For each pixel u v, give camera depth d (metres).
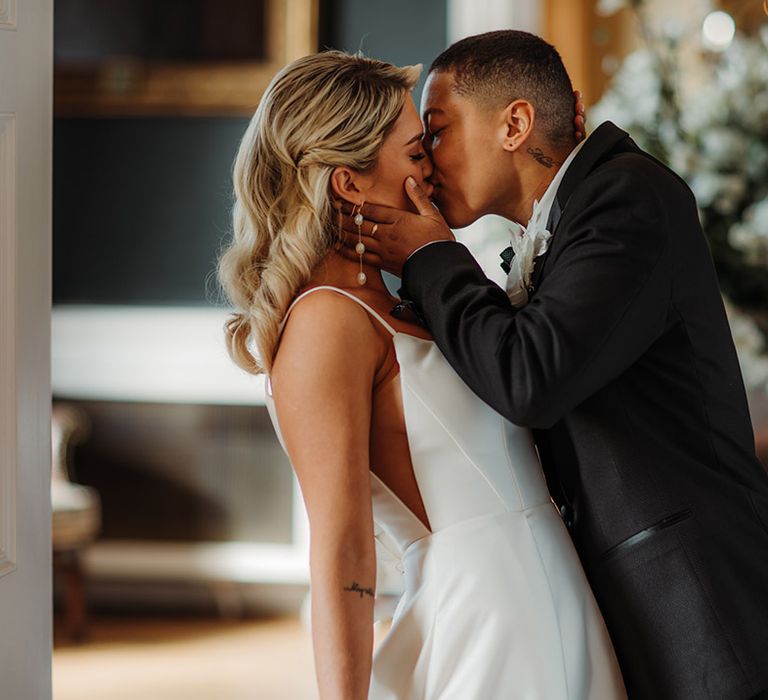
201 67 5.33
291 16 5.23
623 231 1.63
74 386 5.50
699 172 3.45
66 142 5.48
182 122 5.40
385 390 1.70
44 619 1.78
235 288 1.77
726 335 1.78
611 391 1.71
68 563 5.03
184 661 4.77
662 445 1.70
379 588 1.90
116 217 5.46
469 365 1.60
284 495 5.41
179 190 5.42
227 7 5.29
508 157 1.83
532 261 1.75
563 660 1.66
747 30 4.67
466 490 1.69
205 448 5.45
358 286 1.75
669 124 3.55
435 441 1.68
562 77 1.86
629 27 5.01
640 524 1.68
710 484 1.69
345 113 1.71
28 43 1.71
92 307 5.48
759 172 3.43
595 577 1.74
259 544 5.43
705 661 1.63
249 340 1.80
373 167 1.75
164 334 5.41
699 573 1.65
